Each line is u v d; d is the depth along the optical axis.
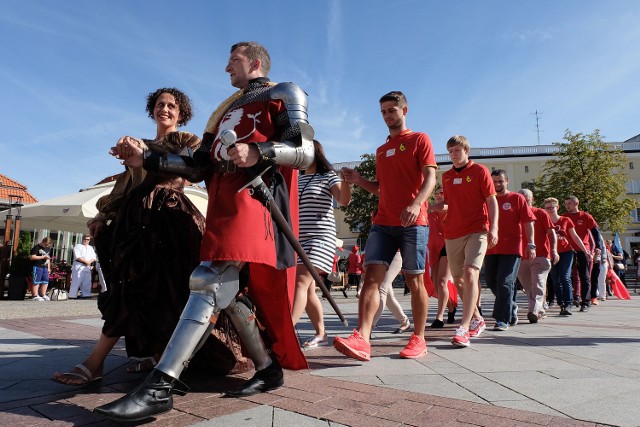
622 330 4.92
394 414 1.93
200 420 1.85
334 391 2.30
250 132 2.12
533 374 2.70
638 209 41.50
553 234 6.12
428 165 3.30
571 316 6.97
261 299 2.36
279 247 2.12
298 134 2.04
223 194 2.01
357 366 2.95
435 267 5.53
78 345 3.72
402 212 3.17
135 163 2.14
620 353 3.42
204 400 2.14
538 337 4.32
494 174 5.25
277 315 2.37
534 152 43.16
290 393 2.26
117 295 2.36
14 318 6.08
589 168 28.50
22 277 11.37
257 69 2.36
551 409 2.00
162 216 2.37
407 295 15.21
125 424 1.80
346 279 20.05
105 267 2.47
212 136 2.39
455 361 3.12
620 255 15.08
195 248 2.37
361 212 30.95
